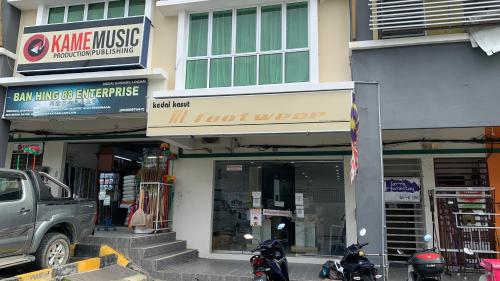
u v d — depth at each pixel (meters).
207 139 11.07
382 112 8.23
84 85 10.20
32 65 10.34
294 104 8.34
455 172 9.96
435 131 10.04
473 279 8.62
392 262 9.84
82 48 10.14
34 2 11.09
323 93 8.27
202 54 10.19
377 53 8.49
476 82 8.00
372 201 7.88
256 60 9.77
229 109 8.62
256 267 6.75
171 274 8.66
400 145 10.17
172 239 10.76
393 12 8.45
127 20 10.10
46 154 12.23
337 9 9.59
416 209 10.10
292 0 9.72
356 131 7.44
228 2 9.95
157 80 9.98
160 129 8.84
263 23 9.94
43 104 10.31
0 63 10.65
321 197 10.52
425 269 6.10
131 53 9.90
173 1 10.14
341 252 10.16
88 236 8.98
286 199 10.72
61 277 6.86
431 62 8.23
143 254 8.98
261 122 8.38
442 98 8.07
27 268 7.43
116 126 11.88
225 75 9.93
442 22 8.23
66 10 11.16
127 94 9.95
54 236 7.42
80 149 12.73
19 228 6.79
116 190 12.47
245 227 10.83
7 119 10.63
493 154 9.72
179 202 11.13
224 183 11.14
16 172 7.07
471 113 7.92
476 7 7.95
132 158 12.90
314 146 10.53
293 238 10.50
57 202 7.58
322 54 9.47
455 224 9.38
